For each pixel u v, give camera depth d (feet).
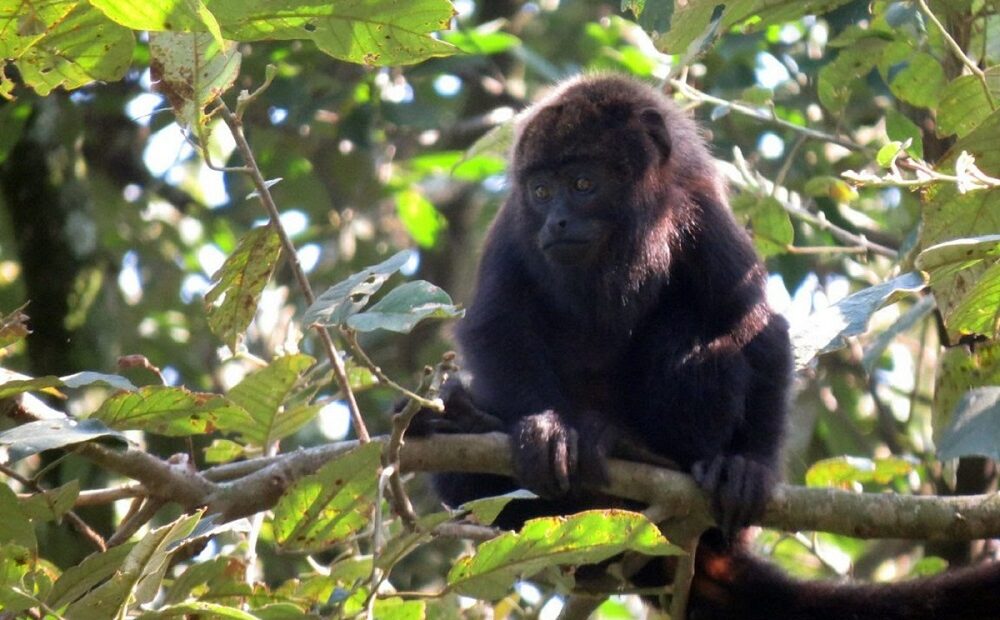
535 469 25.54
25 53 20.03
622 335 32.32
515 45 45.98
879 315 45.78
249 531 24.53
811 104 42.78
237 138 20.77
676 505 25.35
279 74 42.39
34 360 43.83
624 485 25.53
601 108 32.14
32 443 18.22
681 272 32.12
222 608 16.93
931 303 30.19
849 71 32.94
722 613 28.37
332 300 19.43
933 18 26.23
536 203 32.14
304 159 48.11
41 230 44.32
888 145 21.94
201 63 20.56
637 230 31.63
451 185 56.75
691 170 33.40
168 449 41.75
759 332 29.73
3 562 18.11
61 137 45.27
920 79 31.19
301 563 38.29
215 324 23.32
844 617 27.48
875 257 42.75
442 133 51.70
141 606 19.15
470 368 30.89
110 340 45.19
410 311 18.62
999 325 22.48
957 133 26.66
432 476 30.99
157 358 46.57
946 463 32.71
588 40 53.31
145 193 52.85
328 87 44.39
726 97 41.88
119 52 20.27
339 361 21.06
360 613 18.03
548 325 33.14
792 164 41.86
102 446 20.52
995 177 23.02
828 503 24.23
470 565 19.04
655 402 30.32
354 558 24.59
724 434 29.27
